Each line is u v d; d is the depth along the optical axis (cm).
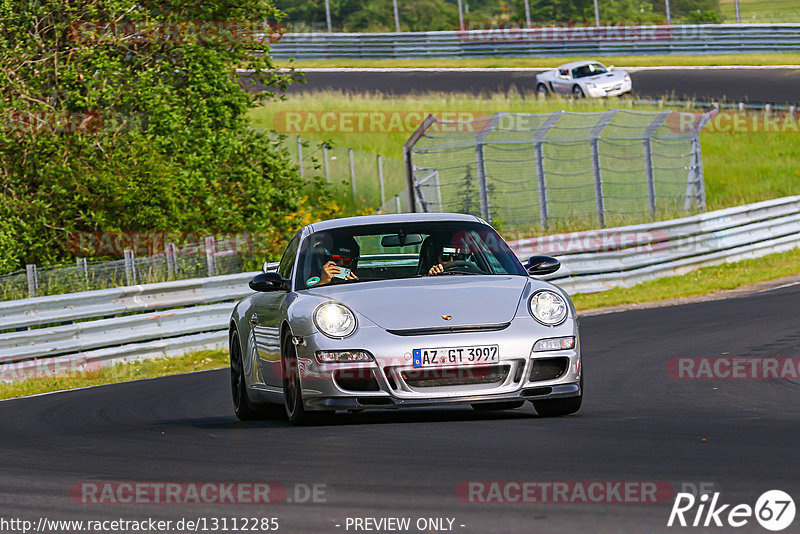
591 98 14012
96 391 4456
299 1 19175
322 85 15762
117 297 5581
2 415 3775
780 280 7325
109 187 7281
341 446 2341
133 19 7856
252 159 8325
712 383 3406
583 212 9931
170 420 3306
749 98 14238
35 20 7806
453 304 2653
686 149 10875
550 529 1523
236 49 8419
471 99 14338
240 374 3256
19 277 6103
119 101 7675
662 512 1595
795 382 3331
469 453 2161
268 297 3083
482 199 8781
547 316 2650
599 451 2130
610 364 4053
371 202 11362
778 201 8775
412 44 17412
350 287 2827
